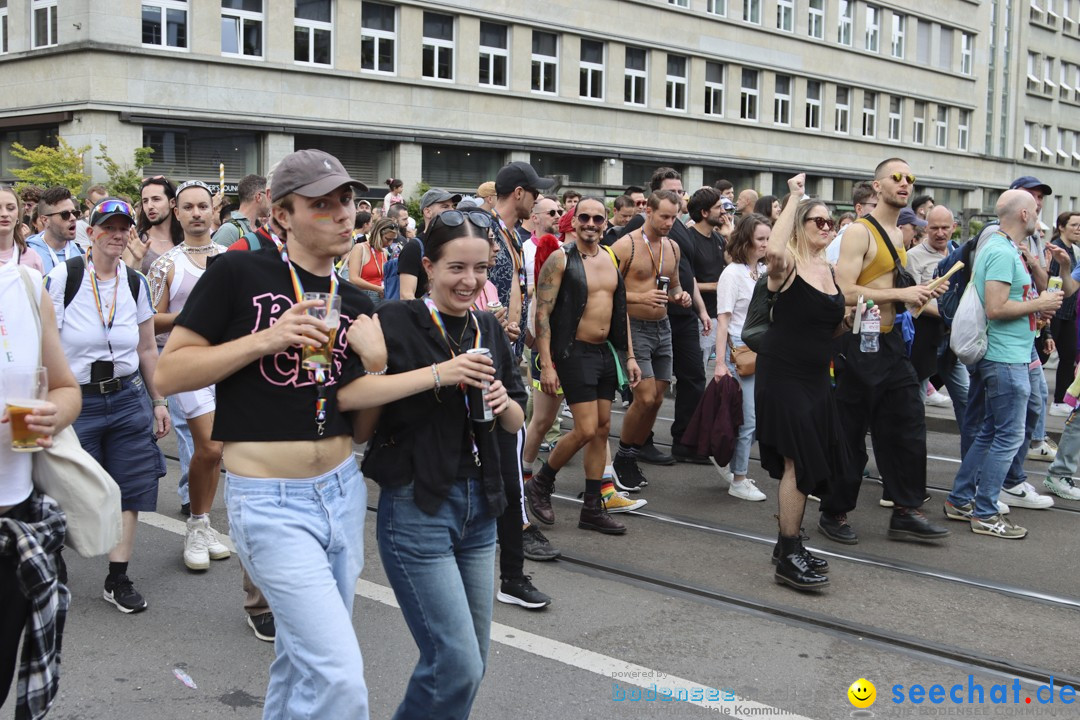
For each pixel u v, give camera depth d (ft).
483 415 10.08
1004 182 158.81
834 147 128.77
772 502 23.36
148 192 20.83
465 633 9.91
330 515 9.43
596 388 19.85
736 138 115.44
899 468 20.16
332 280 9.93
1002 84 156.46
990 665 14.16
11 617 9.12
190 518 18.06
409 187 86.12
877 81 133.49
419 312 10.32
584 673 13.69
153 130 73.31
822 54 124.88
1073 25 170.60
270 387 9.27
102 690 13.10
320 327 9.00
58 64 71.67
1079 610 16.42
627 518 21.77
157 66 72.43
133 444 16.07
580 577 17.81
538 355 19.90
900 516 20.39
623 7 101.24
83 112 70.69
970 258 22.85
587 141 99.40
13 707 11.28
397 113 85.10
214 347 9.17
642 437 24.14
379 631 15.05
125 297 16.07
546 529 20.67
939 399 37.24
